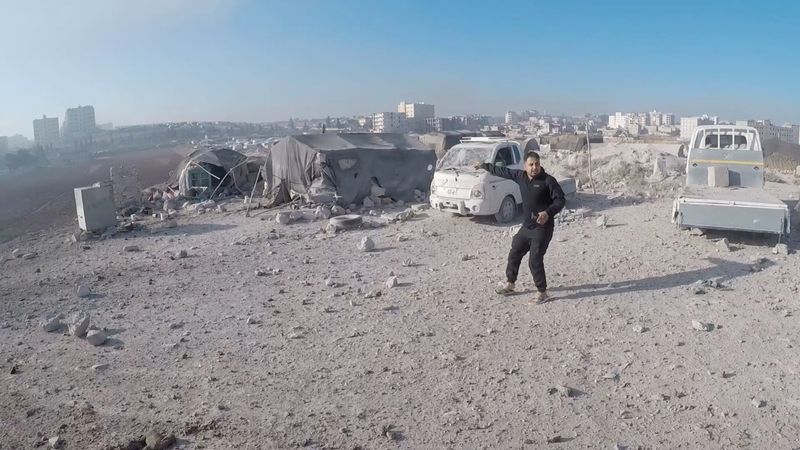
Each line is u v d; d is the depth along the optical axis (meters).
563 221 12.77
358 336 6.59
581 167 22.02
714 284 7.72
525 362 5.67
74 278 10.13
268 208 18.05
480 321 6.85
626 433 4.36
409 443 4.36
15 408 5.18
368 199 17.97
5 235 16.66
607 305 7.16
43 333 7.22
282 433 4.57
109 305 8.34
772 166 23.22
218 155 22.83
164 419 4.88
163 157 71.50
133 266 10.85
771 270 8.37
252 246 12.23
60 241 14.43
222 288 8.98
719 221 9.80
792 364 5.37
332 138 19.05
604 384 5.16
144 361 6.16
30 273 10.85
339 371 5.68
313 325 7.04
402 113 169.75
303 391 5.29
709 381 5.12
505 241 11.35
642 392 4.98
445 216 14.48
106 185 14.96
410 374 5.53
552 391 5.04
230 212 17.67
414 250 11.06
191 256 11.51
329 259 10.68
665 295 7.46
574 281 8.25
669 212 13.07
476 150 14.24
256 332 6.91
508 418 4.65
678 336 6.13
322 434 4.54
